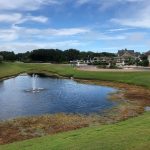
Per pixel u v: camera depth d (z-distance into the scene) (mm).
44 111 39219
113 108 40750
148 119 26453
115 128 23062
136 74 83375
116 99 49000
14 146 20125
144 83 67812
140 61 156125
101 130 22969
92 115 36094
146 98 49656
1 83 81125
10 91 62156
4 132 27906
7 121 32531
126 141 18203
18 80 91188
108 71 97750
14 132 27859
